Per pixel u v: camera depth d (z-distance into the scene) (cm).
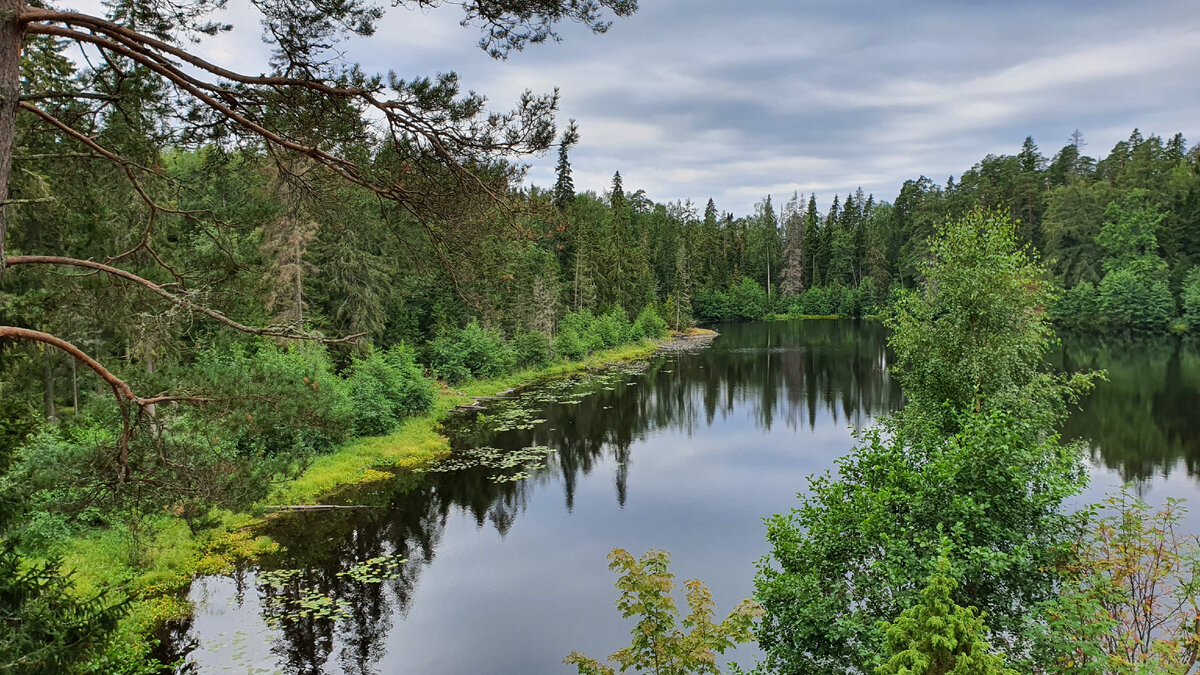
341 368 3197
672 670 643
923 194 8775
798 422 3003
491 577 1423
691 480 2130
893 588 820
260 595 1302
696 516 1798
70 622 583
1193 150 7550
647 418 3119
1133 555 707
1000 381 1293
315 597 1309
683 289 7738
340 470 2098
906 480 881
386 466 2236
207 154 658
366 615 1248
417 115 596
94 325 679
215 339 884
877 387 3853
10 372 761
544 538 1642
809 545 904
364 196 739
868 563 880
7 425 639
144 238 662
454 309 4075
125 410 625
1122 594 683
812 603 844
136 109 615
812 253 9319
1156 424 2583
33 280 1171
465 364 3966
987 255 1325
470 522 1744
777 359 5241
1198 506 1684
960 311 1355
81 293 648
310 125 586
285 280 2572
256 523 1691
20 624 543
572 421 3039
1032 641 702
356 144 612
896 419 1423
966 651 561
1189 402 2933
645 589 665
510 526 1717
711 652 647
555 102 623
